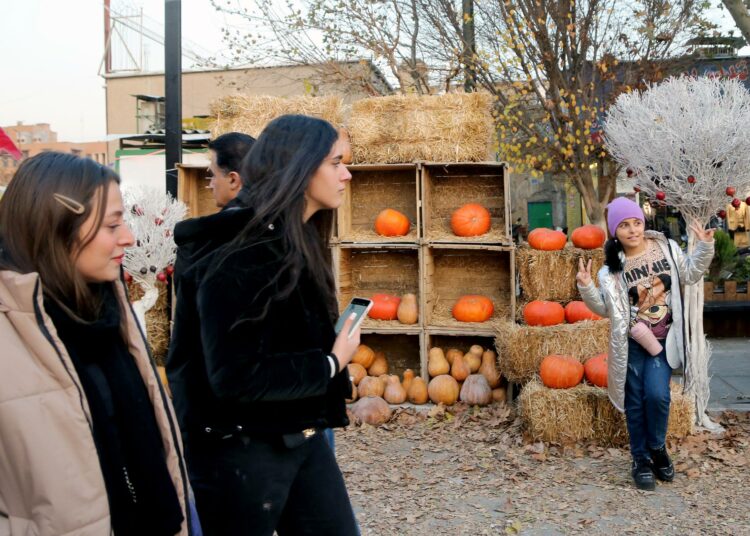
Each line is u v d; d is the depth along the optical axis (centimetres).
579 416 492
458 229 639
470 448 505
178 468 168
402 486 440
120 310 165
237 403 189
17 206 149
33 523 131
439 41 1062
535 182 2073
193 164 639
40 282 136
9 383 130
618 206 424
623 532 365
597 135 977
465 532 372
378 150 637
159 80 1972
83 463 135
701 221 499
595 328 554
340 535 209
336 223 640
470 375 612
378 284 696
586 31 968
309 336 192
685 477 435
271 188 190
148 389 166
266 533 195
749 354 780
